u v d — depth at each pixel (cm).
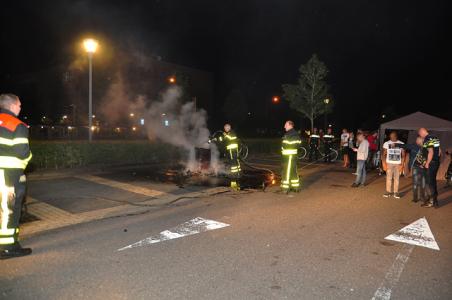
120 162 1416
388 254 532
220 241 572
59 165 1246
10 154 482
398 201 911
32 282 424
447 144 1308
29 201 821
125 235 598
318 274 455
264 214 746
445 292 416
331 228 657
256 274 451
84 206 788
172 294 398
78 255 508
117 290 406
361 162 1115
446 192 1059
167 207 798
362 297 399
